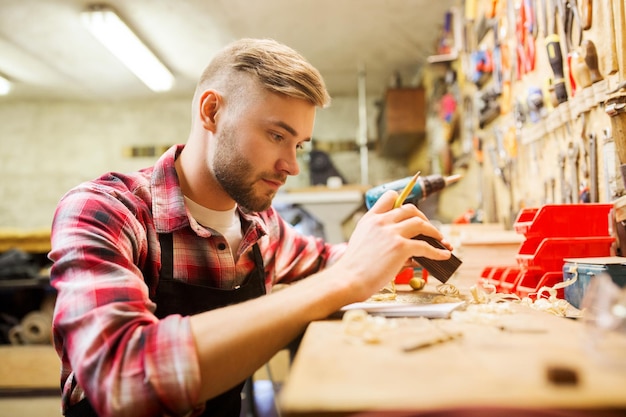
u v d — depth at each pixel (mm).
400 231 778
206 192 1083
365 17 3400
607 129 1091
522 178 1752
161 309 1003
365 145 5184
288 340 656
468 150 2631
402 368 447
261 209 1033
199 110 1011
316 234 3707
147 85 4871
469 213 2240
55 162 5680
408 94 4191
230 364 616
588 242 1015
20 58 4152
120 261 786
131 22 3457
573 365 404
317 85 945
